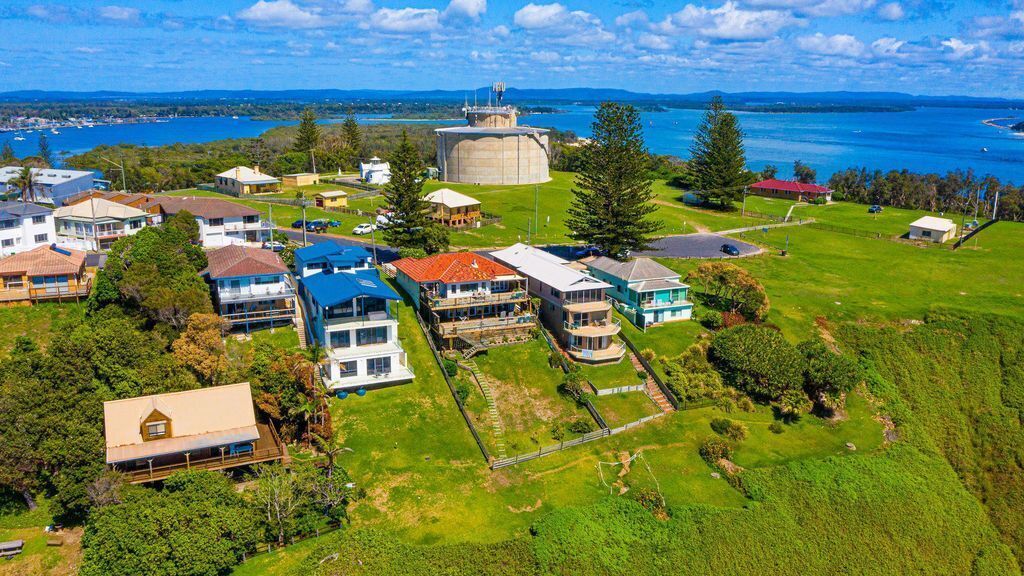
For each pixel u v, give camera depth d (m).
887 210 140.50
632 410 59.12
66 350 48.06
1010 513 57.50
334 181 140.62
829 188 157.25
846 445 58.69
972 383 68.88
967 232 117.06
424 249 81.94
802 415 61.56
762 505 50.19
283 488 43.19
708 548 46.25
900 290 85.00
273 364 51.62
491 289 67.44
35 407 44.56
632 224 83.62
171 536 38.88
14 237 75.00
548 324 69.19
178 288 60.06
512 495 49.34
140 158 174.88
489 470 51.53
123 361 50.28
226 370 51.75
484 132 144.00
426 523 46.31
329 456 48.56
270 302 64.31
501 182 146.38
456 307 64.12
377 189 128.12
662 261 91.69
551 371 62.09
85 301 63.47
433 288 67.12
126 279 59.28
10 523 43.97
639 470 52.81
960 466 61.12
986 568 50.91
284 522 43.25
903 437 60.84
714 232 111.38
